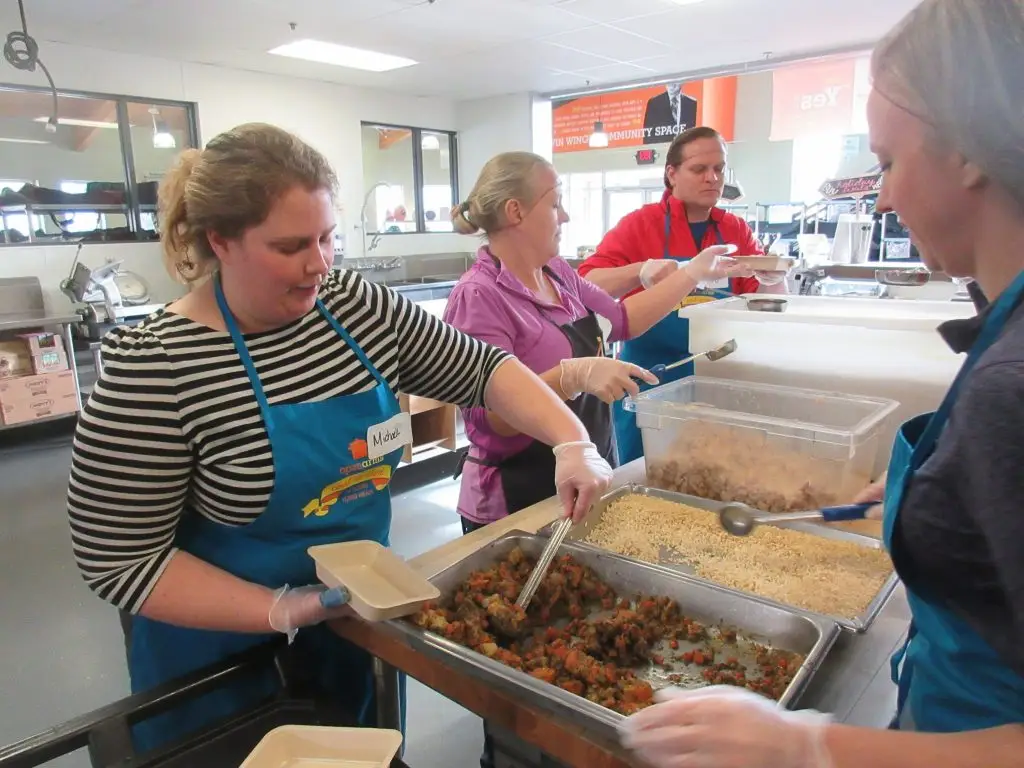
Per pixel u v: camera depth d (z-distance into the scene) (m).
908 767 0.55
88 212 5.51
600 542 1.37
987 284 0.60
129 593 1.01
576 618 1.15
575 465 1.23
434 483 3.92
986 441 0.49
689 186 2.57
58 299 5.30
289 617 1.00
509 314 1.67
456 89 7.23
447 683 0.92
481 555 1.25
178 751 0.93
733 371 1.86
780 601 1.10
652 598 1.16
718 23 4.92
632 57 5.88
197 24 4.73
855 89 5.75
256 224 0.95
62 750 0.90
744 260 2.10
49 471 4.27
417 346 1.30
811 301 1.91
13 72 4.98
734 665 1.01
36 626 2.66
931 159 0.58
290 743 0.84
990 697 0.61
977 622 0.56
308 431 1.09
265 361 1.08
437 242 8.02
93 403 0.99
